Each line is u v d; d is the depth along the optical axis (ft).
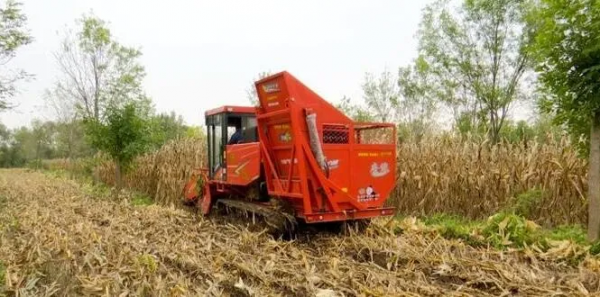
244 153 30.71
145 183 63.10
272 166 27.37
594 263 19.71
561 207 31.12
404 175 38.78
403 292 16.24
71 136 114.83
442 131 43.21
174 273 19.67
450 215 36.40
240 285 17.40
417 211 38.14
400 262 20.93
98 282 18.29
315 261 21.53
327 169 25.11
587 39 21.40
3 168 178.81
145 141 56.13
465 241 24.44
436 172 37.50
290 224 26.07
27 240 27.58
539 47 23.08
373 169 26.84
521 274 18.39
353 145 26.22
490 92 54.90
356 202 26.05
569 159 30.58
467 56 56.24
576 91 22.24
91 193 59.00
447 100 58.49
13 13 58.08
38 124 168.66
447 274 18.72
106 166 78.13
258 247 24.49
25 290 19.27
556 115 24.09
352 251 23.53
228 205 32.71
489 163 35.94
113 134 54.70
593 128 22.79
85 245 24.30
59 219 34.81
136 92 90.22
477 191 35.78
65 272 20.36
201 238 26.81
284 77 24.94
